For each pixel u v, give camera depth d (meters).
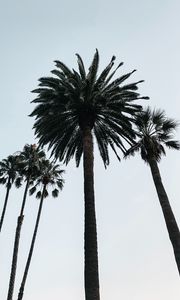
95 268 18.00
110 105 25.00
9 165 48.53
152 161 26.61
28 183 44.22
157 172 26.03
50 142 26.45
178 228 23.09
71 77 24.58
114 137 27.03
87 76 26.09
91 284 17.41
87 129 24.14
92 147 23.42
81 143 27.25
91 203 20.39
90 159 22.53
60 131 25.66
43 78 25.69
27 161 45.09
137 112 26.80
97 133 27.27
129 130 25.84
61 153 27.05
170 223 23.27
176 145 28.17
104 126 26.80
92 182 21.44
